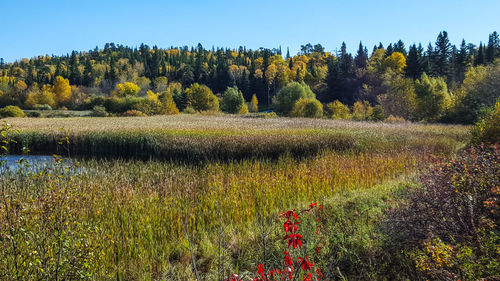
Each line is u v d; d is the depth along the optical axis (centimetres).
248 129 2361
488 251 371
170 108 6169
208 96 6906
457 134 2098
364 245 497
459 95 3962
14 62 18300
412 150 1412
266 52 12212
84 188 776
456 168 482
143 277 465
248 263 490
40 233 389
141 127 2612
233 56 18050
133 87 9156
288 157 1343
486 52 7000
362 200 707
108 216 629
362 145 1565
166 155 1592
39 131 2133
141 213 661
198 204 699
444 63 7056
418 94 4581
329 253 489
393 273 438
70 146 1998
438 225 450
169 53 19388
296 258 428
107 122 3494
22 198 491
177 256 536
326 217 633
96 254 440
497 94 3644
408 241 467
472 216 404
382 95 5053
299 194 800
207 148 1493
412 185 756
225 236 580
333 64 8175
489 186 437
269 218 639
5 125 384
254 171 1031
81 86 10156
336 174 952
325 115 5188
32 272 364
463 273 349
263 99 10256
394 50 9650
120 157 1766
